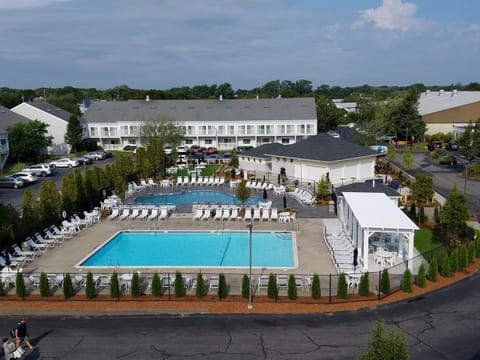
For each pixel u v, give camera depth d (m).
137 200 46.47
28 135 70.38
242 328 19.62
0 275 24.47
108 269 26.56
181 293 22.62
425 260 27.45
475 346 17.84
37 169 60.16
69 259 28.41
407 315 20.64
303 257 28.02
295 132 85.06
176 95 130.50
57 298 22.78
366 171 53.94
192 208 41.28
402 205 40.38
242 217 37.97
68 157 76.50
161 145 60.66
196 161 70.44
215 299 22.41
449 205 29.64
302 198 43.34
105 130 89.12
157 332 19.44
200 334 19.17
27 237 30.78
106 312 21.39
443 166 63.66
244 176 55.84
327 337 18.72
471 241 28.61
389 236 30.89
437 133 92.69
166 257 29.28
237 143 88.31
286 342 18.38
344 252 28.20
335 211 39.38
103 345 18.42
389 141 92.88
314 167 51.28
